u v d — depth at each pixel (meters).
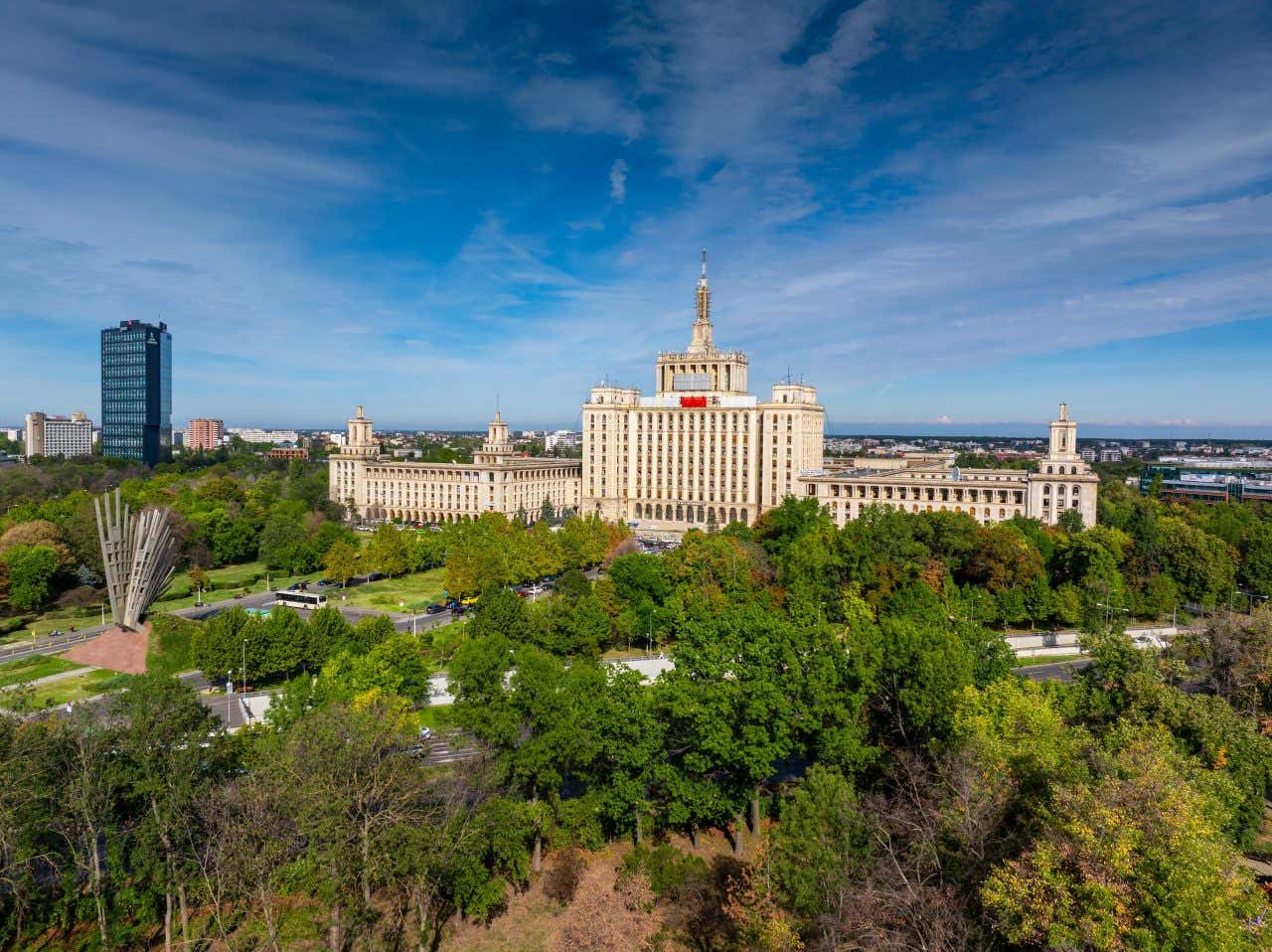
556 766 71.25
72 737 58.06
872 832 57.91
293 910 64.81
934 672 76.00
